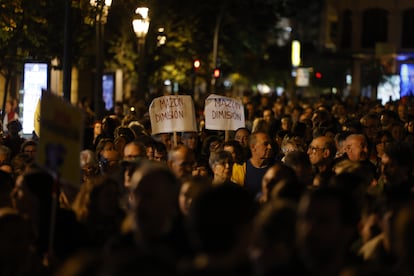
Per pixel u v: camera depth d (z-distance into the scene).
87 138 24.11
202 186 9.73
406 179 12.44
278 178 10.88
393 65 76.31
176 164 12.56
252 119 31.66
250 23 59.03
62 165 9.60
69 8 25.17
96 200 10.41
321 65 82.88
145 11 35.28
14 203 10.78
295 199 9.51
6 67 35.12
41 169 10.86
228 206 6.72
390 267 8.46
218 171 13.94
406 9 97.88
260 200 10.99
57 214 10.41
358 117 28.36
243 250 6.75
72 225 10.38
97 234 10.35
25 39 33.34
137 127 21.55
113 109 40.66
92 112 38.09
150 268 6.13
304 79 76.44
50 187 10.46
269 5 61.09
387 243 9.00
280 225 6.77
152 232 7.71
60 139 9.59
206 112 21.09
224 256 6.64
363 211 10.25
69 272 6.66
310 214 6.96
